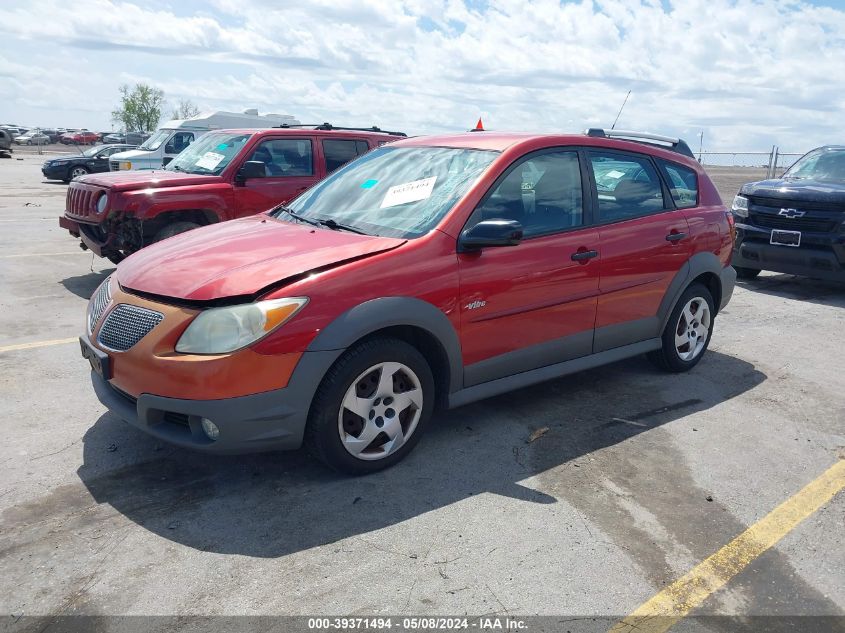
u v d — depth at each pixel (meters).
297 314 3.24
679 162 5.32
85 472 3.61
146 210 7.24
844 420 4.66
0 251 9.91
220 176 7.89
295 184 8.22
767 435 4.38
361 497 3.44
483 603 2.70
